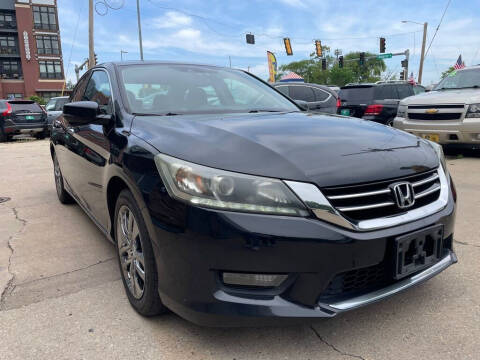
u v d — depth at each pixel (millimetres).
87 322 2357
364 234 1898
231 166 1891
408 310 2406
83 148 3242
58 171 4867
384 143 2309
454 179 5723
